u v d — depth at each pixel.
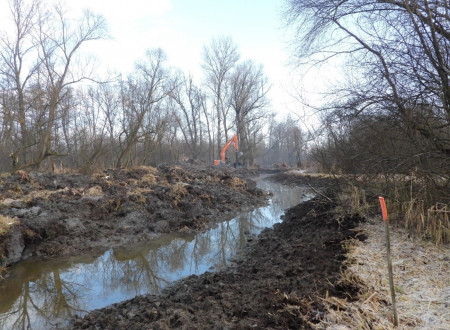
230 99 45.78
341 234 7.52
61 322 5.66
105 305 6.28
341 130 9.62
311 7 9.16
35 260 8.73
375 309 4.07
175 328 4.39
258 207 16.73
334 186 11.68
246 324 4.17
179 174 21.06
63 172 20.23
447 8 7.12
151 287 7.05
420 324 3.69
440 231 6.19
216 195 16.53
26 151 19.95
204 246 10.02
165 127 28.22
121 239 10.39
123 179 17.55
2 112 17.30
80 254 9.24
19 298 6.72
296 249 7.39
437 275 4.92
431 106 7.36
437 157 7.42
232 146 60.00
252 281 5.86
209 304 5.02
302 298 4.60
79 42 20.98
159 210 12.70
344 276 5.09
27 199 11.32
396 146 8.38
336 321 3.93
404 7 7.60
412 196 7.73
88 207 11.73
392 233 7.06
